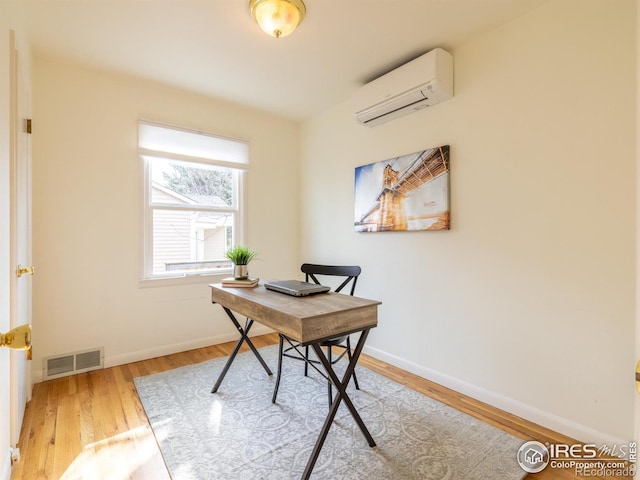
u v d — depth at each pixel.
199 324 3.09
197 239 3.12
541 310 1.84
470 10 1.87
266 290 2.03
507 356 1.98
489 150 2.06
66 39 2.14
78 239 2.50
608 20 1.60
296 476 1.44
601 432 1.63
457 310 2.24
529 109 1.88
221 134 3.17
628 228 1.55
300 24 1.99
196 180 3.14
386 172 2.69
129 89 2.70
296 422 1.85
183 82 2.76
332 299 1.76
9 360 1.34
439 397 2.14
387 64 2.46
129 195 2.71
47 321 2.38
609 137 1.60
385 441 1.67
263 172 3.50
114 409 1.98
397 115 2.56
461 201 2.21
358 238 3.01
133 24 1.99
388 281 2.72
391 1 1.79
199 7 1.84
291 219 3.71
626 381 1.56
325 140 3.39
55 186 2.41
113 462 1.52
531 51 1.87
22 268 1.58
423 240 2.45
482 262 2.10
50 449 1.61
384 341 2.77
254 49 2.27
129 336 2.72
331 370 1.54
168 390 2.22
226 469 1.48
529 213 1.88
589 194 1.66
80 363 2.50
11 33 1.44
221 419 1.88
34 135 2.33
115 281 2.65
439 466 1.49
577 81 1.70
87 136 2.53
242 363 2.70
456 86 2.23
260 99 3.11
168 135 2.87
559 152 1.76
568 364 1.74
